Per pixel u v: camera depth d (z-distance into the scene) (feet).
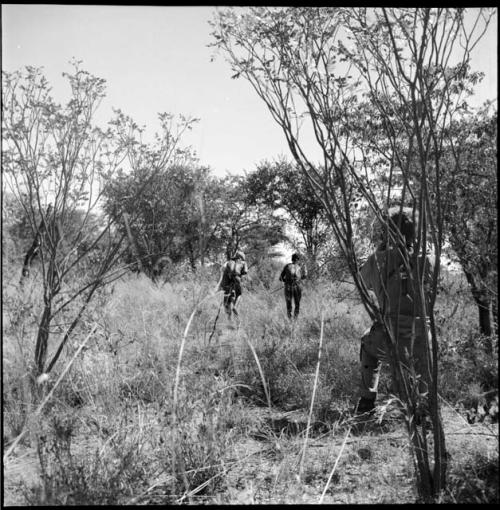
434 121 8.54
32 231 13.92
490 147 10.52
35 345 13.19
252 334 21.85
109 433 10.59
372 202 9.05
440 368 9.80
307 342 20.48
